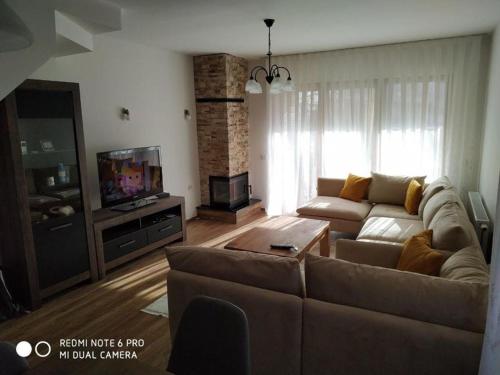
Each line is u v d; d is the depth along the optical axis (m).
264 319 2.04
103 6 3.13
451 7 3.46
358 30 4.29
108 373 1.41
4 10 0.99
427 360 1.69
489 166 4.19
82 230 3.63
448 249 2.71
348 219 4.71
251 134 6.50
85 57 4.18
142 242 4.37
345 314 1.84
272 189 6.36
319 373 1.96
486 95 4.70
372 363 1.81
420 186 4.62
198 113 6.00
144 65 4.98
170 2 3.15
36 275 3.22
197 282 2.21
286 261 2.04
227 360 1.39
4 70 2.54
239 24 3.92
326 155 5.81
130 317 3.12
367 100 5.39
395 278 1.82
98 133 4.41
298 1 3.18
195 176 6.15
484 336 1.51
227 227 5.69
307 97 5.80
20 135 3.10
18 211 3.07
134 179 4.53
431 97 5.03
